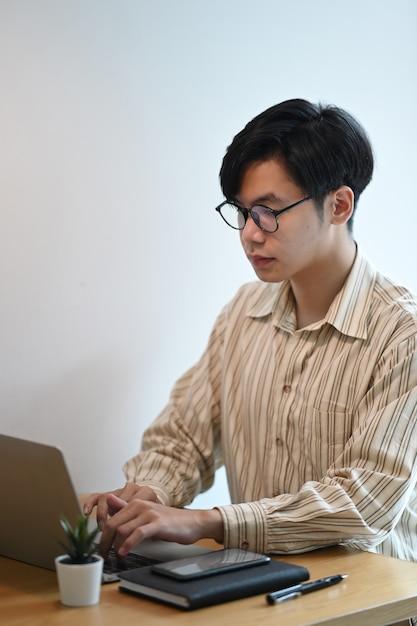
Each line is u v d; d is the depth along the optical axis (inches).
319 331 70.7
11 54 81.6
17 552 58.6
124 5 87.4
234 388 77.5
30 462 52.6
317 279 70.5
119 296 88.7
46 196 84.0
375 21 103.3
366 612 49.9
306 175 64.3
